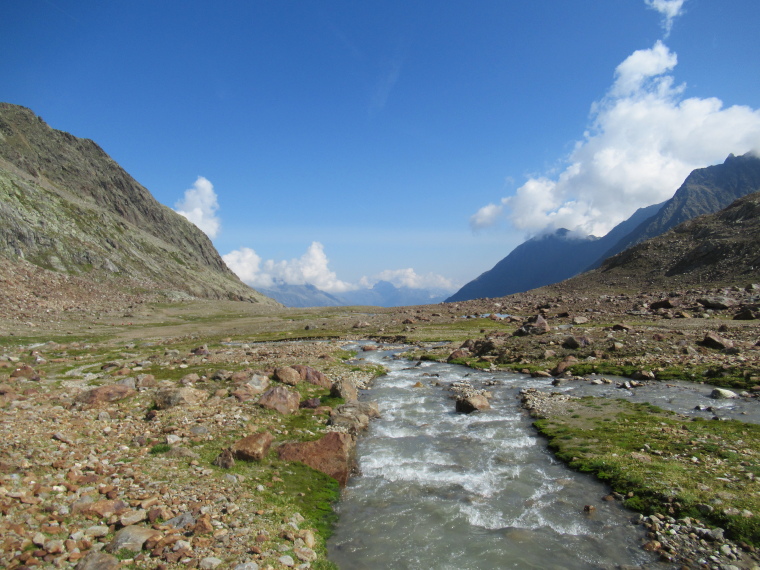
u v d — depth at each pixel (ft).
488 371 131.13
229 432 67.97
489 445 69.67
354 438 73.61
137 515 38.81
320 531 43.93
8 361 131.85
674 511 44.19
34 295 337.11
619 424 72.33
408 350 187.21
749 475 48.88
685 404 80.69
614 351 127.24
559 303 312.50
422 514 48.37
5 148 615.98
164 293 503.61
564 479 55.88
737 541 38.40
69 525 36.35
